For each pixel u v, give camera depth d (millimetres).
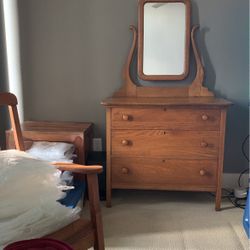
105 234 2012
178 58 2645
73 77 2734
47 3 2643
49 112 2791
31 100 2773
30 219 1236
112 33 2664
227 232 2041
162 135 2311
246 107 2717
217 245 1891
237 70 2672
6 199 1219
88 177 1420
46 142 2324
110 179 2381
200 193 2688
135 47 2656
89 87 2744
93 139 2787
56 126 2551
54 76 2738
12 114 1689
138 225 2133
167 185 2371
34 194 1299
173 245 1893
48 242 1123
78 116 2787
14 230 1188
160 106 2258
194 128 2285
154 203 2494
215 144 2297
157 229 2080
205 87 2662
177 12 2602
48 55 2711
